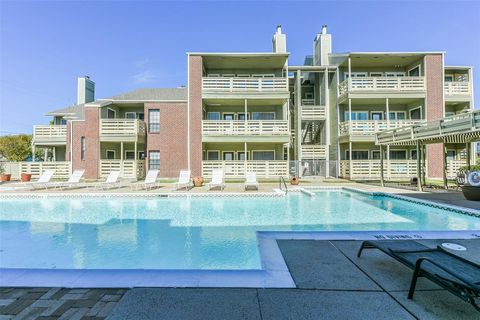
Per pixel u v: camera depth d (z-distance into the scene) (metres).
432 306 2.63
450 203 9.38
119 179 18.30
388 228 7.61
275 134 19.30
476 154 20.88
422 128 12.51
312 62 25.09
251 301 2.72
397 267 3.62
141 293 2.88
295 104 22.67
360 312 2.53
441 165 19.33
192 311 2.54
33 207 11.20
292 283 3.12
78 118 21.80
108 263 5.35
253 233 7.37
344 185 16.16
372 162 19.22
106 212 10.26
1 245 6.46
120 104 21.14
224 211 10.34
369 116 21.41
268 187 15.76
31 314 2.50
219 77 19.48
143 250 6.09
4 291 2.94
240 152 21.53
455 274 2.41
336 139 21.25
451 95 19.91
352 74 21.39
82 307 2.61
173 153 20.31
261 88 19.45
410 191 13.00
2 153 30.11
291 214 9.77
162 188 15.39
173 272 3.43
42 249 6.18
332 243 4.70
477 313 2.51
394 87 19.52
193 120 19.45
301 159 21.70
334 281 3.18
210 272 3.44
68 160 21.42
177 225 8.28
